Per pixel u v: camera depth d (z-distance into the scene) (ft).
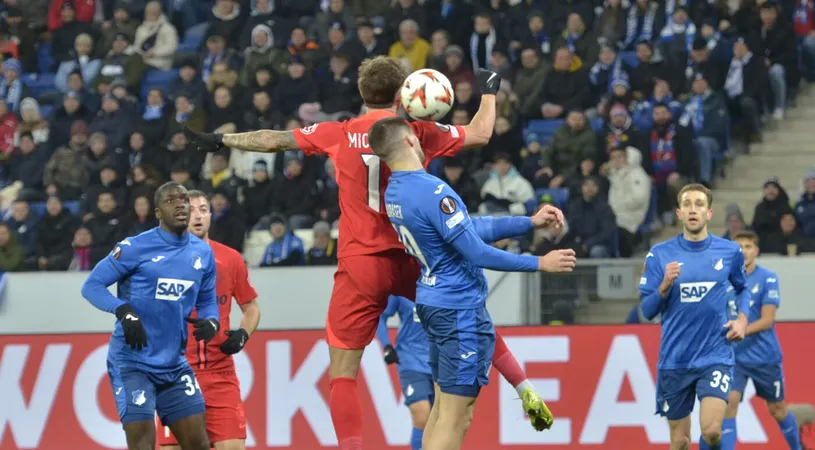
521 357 122.21
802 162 172.55
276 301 132.87
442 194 64.44
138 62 195.72
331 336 68.85
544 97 174.91
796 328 120.16
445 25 185.06
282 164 162.71
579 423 120.57
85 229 157.48
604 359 120.98
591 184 150.61
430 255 65.92
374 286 67.46
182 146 174.09
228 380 89.35
